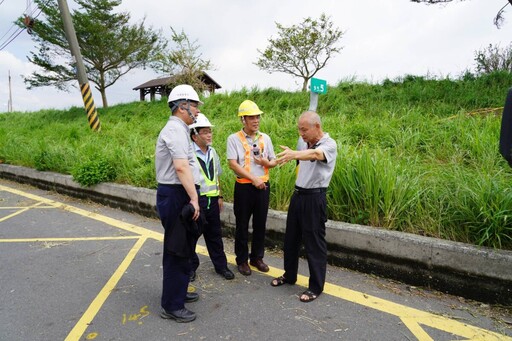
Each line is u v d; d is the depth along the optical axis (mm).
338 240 3617
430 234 3303
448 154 5219
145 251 4184
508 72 9344
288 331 2590
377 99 9234
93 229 5004
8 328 2668
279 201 4379
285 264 3268
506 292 2775
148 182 5918
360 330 2584
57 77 18125
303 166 3090
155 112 12508
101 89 19297
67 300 3068
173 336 2551
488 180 3400
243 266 3586
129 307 2953
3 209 6148
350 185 3805
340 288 3203
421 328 2594
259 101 10695
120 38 17781
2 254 4117
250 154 3422
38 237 4691
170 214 2652
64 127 12039
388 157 4285
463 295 2967
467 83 9219
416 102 8406
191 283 3383
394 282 3291
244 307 2936
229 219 4539
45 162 7785
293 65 13852
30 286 3328
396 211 3547
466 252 2908
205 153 3410
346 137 6242
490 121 5812
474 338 2473
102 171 6359
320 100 9570
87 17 16391
